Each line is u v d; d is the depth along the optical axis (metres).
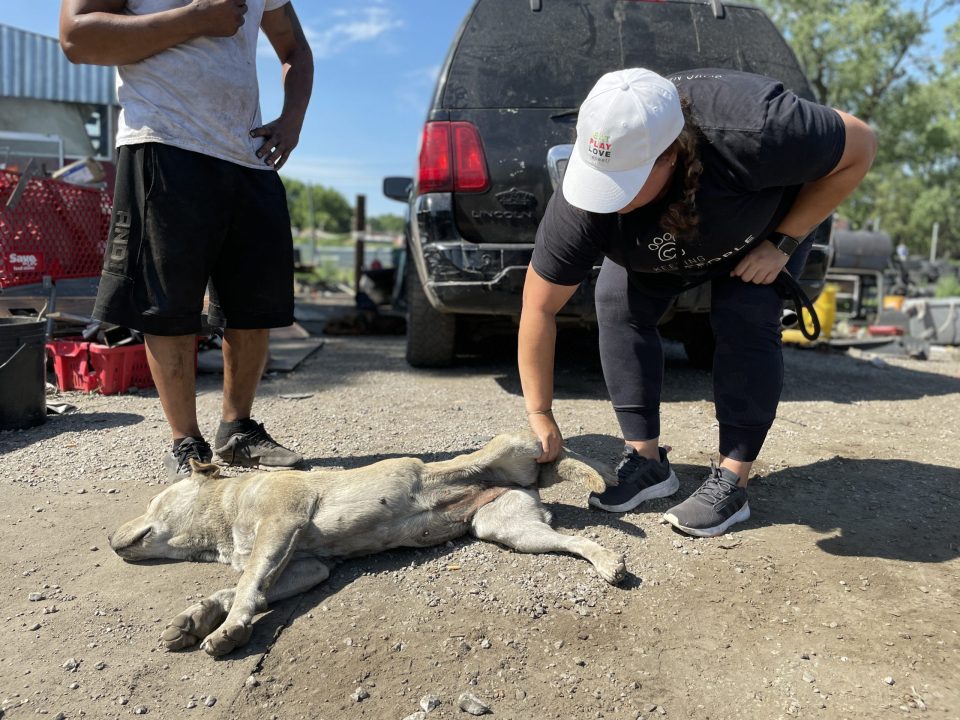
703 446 3.51
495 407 4.26
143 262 2.80
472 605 2.15
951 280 16.03
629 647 1.97
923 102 27.03
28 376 3.78
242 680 1.84
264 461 3.19
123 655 1.94
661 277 2.54
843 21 25.38
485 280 4.08
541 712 1.73
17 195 4.70
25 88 9.38
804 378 5.38
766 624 2.06
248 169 2.96
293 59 3.30
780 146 2.08
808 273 4.40
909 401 4.62
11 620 2.09
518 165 4.05
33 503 2.87
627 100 1.96
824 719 1.70
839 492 2.96
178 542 2.43
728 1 4.54
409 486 2.39
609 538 2.54
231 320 3.09
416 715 1.71
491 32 4.24
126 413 4.15
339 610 2.13
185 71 2.75
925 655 1.92
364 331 8.08
